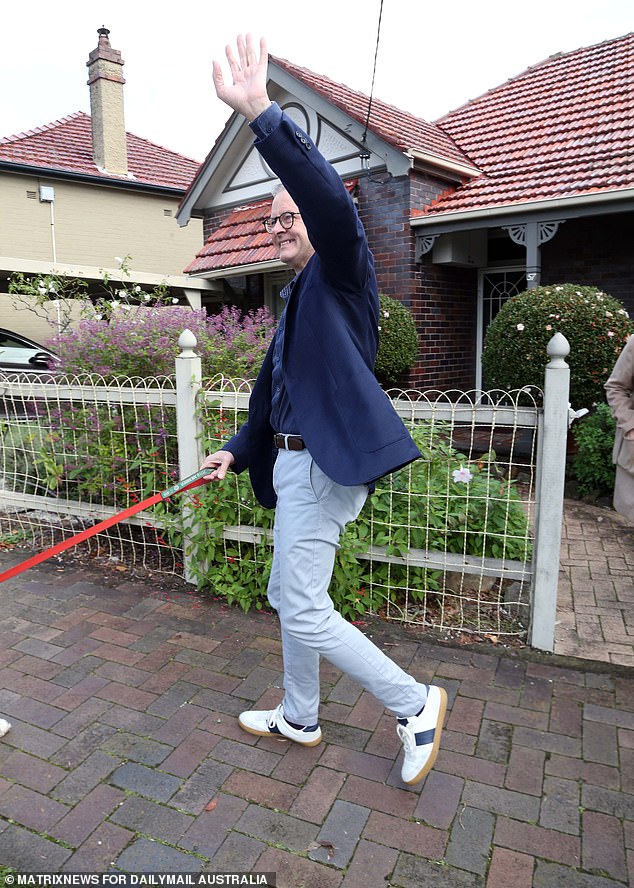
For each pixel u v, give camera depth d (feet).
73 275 28.55
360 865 6.09
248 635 10.40
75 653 9.89
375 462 5.99
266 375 7.42
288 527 6.68
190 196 34.30
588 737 7.84
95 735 7.98
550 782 7.11
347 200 5.57
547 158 26.27
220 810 6.77
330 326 6.30
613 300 19.66
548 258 27.43
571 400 19.10
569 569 13.17
